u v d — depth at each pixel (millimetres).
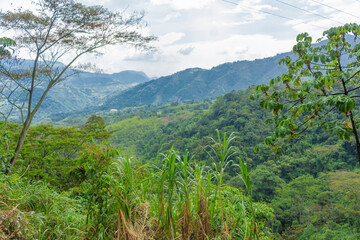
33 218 2320
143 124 105438
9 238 1810
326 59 2922
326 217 29719
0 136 6129
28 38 7562
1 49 6512
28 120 7461
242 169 2176
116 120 125250
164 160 2301
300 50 3201
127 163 2268
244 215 2350
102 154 2350
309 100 2723
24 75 7398
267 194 38969
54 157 11500
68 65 8500
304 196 35938
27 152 10320
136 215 2191
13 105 7078
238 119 62531
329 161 45000
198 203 2330
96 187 2260
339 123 2484
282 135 2656
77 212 2975
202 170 2408
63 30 8016
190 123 92062
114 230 2148
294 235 27594
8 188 2678
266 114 64438
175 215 2232
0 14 7117
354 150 45406
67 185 8711
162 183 2178
